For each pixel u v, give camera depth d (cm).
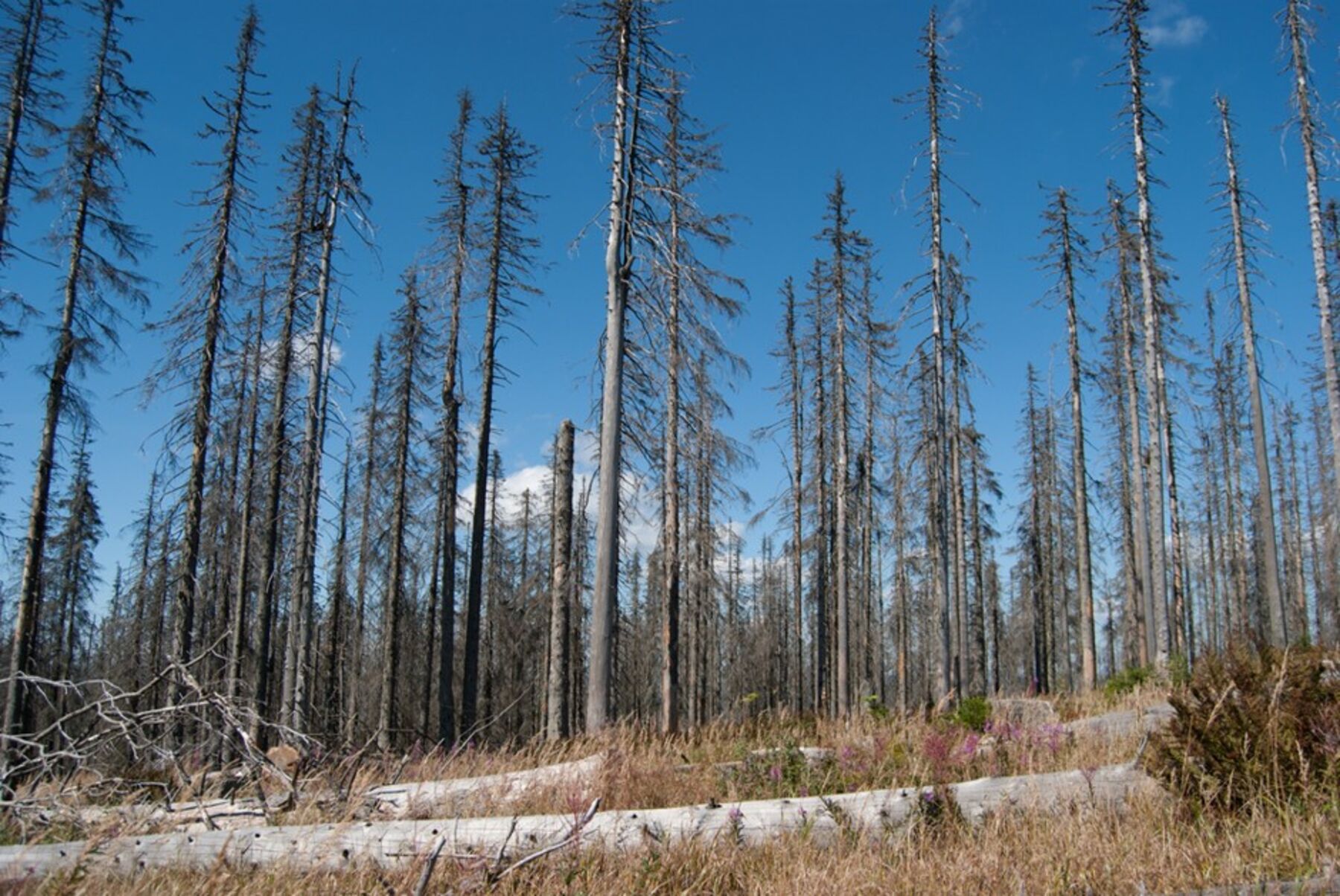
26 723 2223
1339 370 2033
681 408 1852
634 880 520
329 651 2458
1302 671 632
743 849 588
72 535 3238
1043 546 3662
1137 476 2406
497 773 873
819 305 2595
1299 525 3909
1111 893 458
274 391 2022
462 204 2130
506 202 2127
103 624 3419
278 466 2019
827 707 2558
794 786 768
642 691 2662
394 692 2336
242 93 1764
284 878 531
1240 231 2297
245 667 2188
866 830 605
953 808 616
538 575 2264
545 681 2795
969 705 1148
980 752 838
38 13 1612
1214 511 4078
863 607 3384
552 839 577
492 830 599
